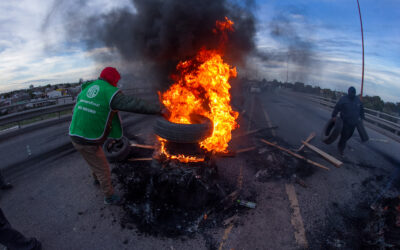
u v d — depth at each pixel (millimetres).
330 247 2646
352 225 3012
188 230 2830
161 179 3252
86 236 2734
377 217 2840
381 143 6426
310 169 4535
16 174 4172
